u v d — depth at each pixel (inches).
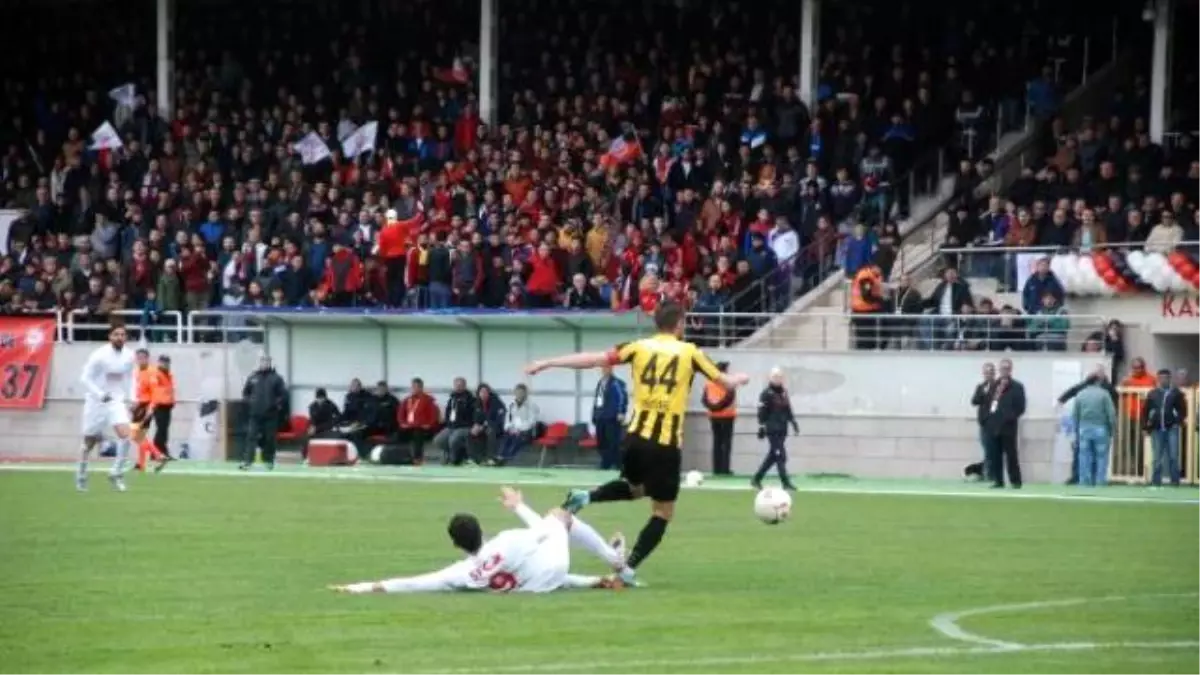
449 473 3686.0
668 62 4635.8
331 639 1391.5
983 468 3703.3
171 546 2091.5
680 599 1637.6
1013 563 1994.3
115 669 1264.8
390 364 4215.1
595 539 1701.5
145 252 4424.2
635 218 4264.3
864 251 4030.5
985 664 1304.1
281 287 4293.8
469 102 4645.7
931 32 4623.5
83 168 4778.5
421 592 1659.7
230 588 1697.8
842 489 3378.4
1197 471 3560.5
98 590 1684.3
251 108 4872.0
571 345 4062.5
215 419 4227.4
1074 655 1348.4
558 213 4311.0
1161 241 3799.2
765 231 4099.4
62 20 5310.0
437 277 4168.3
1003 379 3449.8
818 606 1604.3
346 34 5044.3
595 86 4621.1
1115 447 3619.6
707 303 4028.1
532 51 4837.6
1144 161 4001.0
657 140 4485.7
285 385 4010.8
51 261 4537.4
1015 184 4079.7
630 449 1694.1
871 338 3907.5
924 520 2605.8
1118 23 4515.3
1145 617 1553.9
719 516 2637.8
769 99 4394.7
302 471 3725.4
